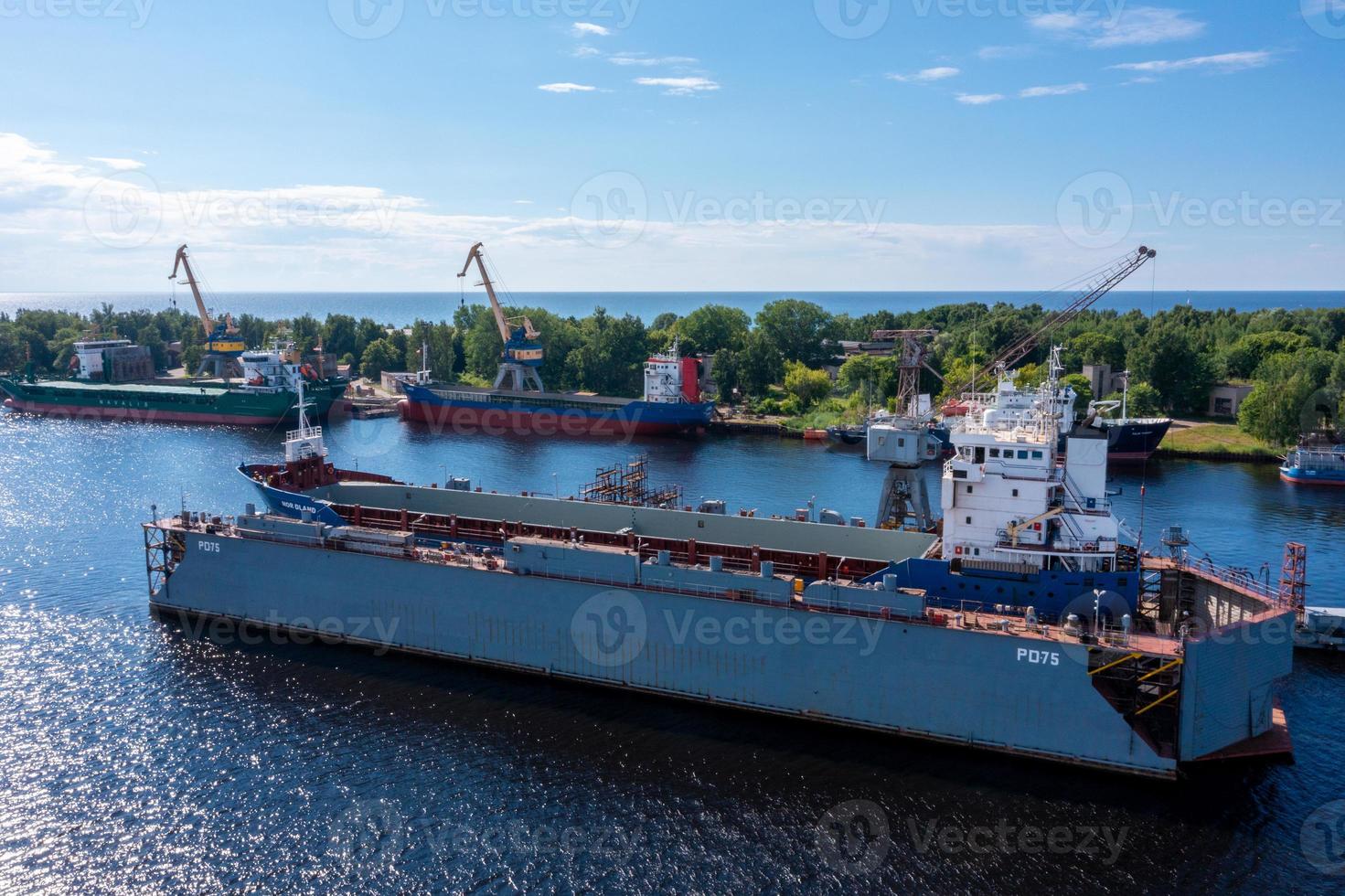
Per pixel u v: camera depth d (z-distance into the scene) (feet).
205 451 493.36
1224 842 148.46
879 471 447.42
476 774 167.73
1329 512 357.00
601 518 251.60
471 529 254.47
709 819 154.40
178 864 143.23
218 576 242.37
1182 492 394.11
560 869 141.69
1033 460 189.78
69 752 175.52
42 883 139.03
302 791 162.50
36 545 307.99
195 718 189.26
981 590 188.75
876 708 181.68
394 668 214.69
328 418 622.54
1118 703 171.73
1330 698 200.23
